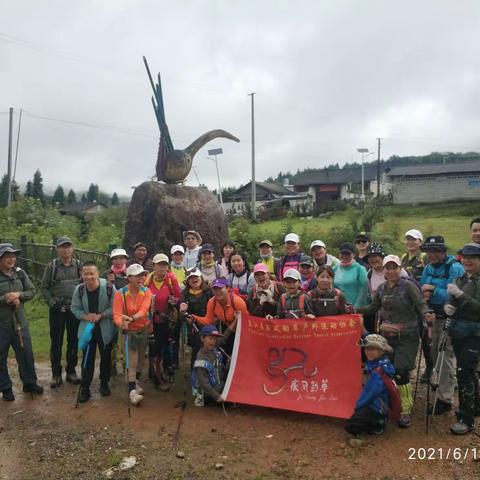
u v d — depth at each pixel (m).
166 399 6.14
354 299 6.46
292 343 5.75
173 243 9.93
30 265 13.97
